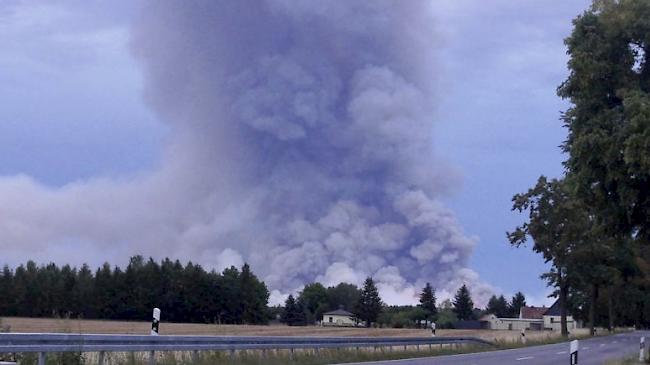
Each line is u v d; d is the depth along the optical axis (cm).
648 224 2797
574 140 2723
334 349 3050
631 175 2591
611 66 2655
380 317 12012
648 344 5638
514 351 4334
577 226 7881
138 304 8931
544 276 8344
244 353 2505
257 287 9681
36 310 8619
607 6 2639
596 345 5459
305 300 13100
